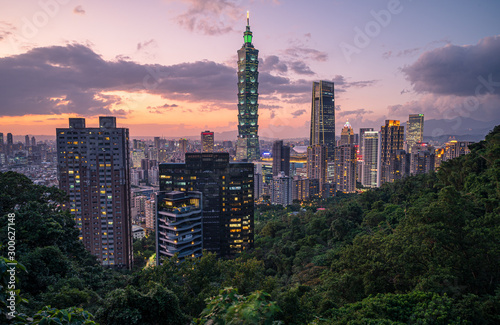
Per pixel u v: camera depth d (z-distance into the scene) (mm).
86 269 52750
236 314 6797
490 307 27781
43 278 35469
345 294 44938
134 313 27078
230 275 48562
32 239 41000
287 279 77875
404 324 27109
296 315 31875
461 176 79562
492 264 33375
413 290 33562
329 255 76938
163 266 45844
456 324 25609
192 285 45781
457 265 34656
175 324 29156
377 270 43031
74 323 7168
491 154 71812
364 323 28281
